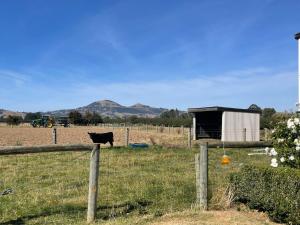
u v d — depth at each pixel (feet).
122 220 24.04
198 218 24.03
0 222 24.22
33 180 37.24
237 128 108.47
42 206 27.76
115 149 67.31
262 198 25.09
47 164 48.29
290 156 27.84
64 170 43.19
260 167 26.37
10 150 21.71
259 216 24.90
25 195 30.81
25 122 296.71
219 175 37.27
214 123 116.78
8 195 30.68
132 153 62.08
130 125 264.11
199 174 26.81
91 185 24.12
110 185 34.58
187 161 52.75
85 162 49.93
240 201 27.30
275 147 29.27
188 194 31.27
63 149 23.26
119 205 28.17
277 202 23.86
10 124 270.26
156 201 29.30
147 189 32.91
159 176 39.11
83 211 26.73
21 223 24.03
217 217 24.23
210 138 117.08
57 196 30.66
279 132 29.37
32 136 126.11
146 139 111.24
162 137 120.26
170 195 30.96
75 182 36.09
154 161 52.34
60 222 24.16
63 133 147.13
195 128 115.44
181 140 104.58
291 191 23.32
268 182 25.14
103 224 23.17
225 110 106.52
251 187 26.22
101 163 49.52
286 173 24.22
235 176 27.71
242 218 24.13
